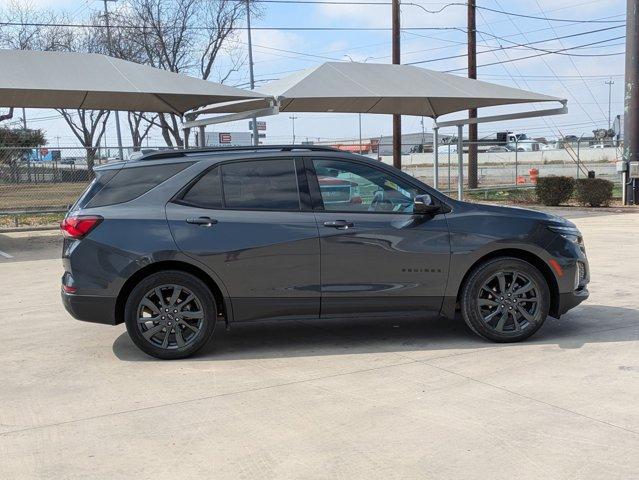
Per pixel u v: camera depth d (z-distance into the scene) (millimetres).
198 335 5691
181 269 5691
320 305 5781
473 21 27859
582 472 3533
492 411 4402
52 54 13422
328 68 15289
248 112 14633
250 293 5695
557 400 4574
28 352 6035
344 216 5809
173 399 4766
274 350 5992
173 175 5789
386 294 5832
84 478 3596
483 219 5945
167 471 3658
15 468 3723
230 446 3961
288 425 4254
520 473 3537
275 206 5777
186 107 16375
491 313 5980
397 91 14977
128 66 13680
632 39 20734
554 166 44500
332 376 5207
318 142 29938
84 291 5555
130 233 5559
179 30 31641
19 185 17297
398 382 5023
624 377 5008
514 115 18312
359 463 3701
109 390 4980
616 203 22328
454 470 3592
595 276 9242
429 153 55719
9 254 12977
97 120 41750
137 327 5613
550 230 6020
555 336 6238
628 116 21281
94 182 5820
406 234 5828
